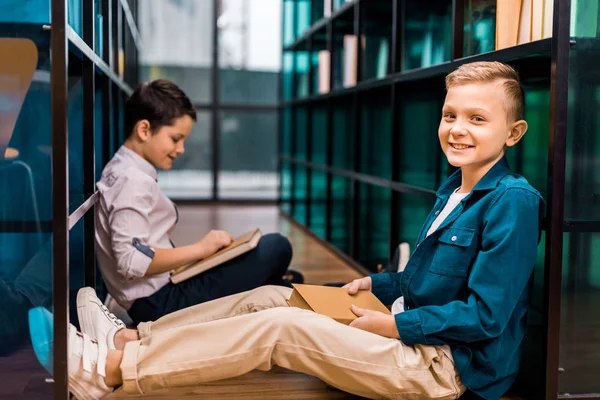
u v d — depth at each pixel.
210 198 5.77
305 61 4.41
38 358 1.28
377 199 2.83
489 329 1.27
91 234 1.83
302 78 4.48
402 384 1.32
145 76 5.70
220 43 5.76
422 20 2.38
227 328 1.33
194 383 1.33
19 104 1.27
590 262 1.45
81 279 1.81
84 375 1.30
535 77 1.61
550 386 1.39
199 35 5.71
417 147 2.32
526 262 1.29
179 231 4.11
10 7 1.25
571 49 1.39
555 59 1.32
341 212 3.40
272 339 1.32
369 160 2.93
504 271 1.27
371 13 2.94
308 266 3.10
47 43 1.27
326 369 1.33
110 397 1.47
